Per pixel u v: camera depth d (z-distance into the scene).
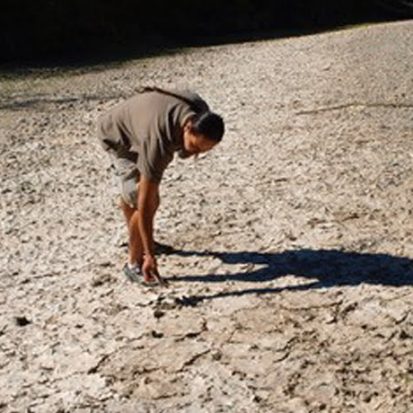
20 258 7.00
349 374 4.81
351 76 17.11
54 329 5.55
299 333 5.31
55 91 18.83
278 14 35.59
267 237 7.04
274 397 4.62
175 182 9.05
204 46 29.39
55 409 4.62
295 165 9.58
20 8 27.66
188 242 6.98
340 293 5.85
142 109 5.34
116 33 30.14
